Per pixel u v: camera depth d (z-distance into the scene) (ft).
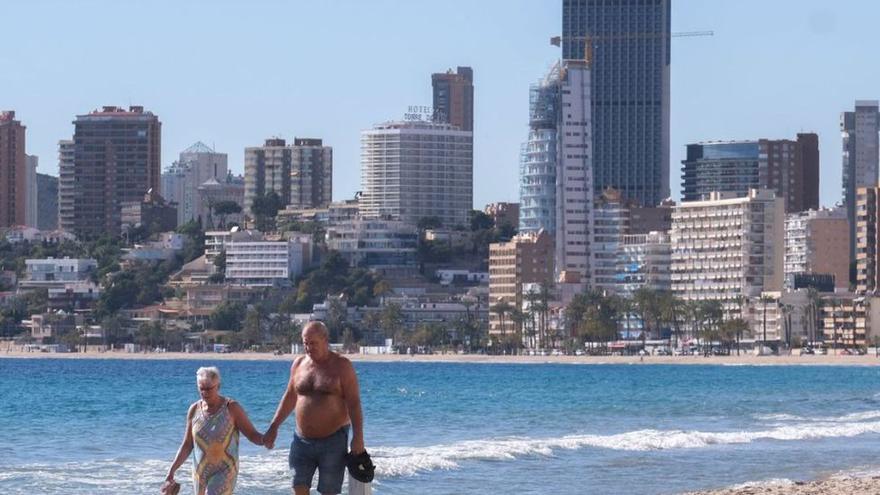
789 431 434.30
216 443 173.37
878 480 281.13
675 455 363.35
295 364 172.65
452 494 283.18
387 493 283.79
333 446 171.12
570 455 359.66
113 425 498.69
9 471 315.17
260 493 280.10
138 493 281.13
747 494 257.55
